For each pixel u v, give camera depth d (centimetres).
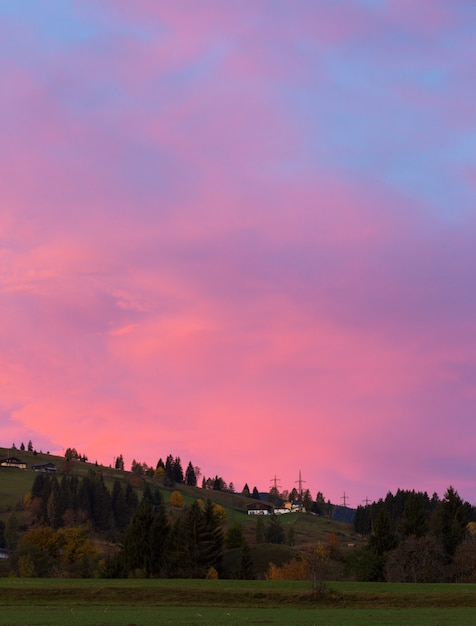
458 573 11469
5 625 5216
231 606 6925
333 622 5647
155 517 13388
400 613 6372
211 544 12825
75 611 6231
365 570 12006
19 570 13025
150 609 6500
